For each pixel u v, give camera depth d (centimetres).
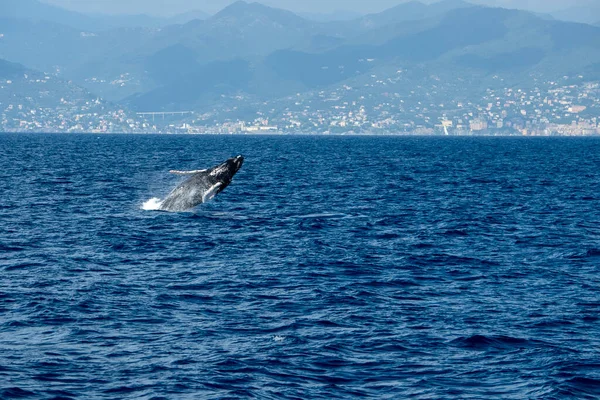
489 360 8006
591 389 7275
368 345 8381
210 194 18038
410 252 14000
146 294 10319
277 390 7056
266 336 8606
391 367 7744
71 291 10325
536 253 14238
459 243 15200
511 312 9862
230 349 8119
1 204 19650
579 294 10956
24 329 8594
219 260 12862
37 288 10438
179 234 15338
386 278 11744
